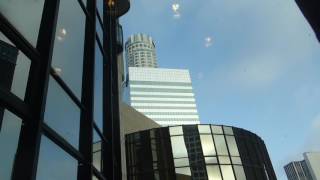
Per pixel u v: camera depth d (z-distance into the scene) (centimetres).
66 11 852
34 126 550
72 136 759
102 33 1315
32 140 533
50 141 621
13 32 562
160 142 2647
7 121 505
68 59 816
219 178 2483
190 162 2536
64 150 692
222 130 2775
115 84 1491
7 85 530
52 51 663
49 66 635
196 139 2658
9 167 490
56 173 627
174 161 2536
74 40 888
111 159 1068
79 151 793
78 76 880
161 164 2533
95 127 973
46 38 661
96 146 982
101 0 1406
